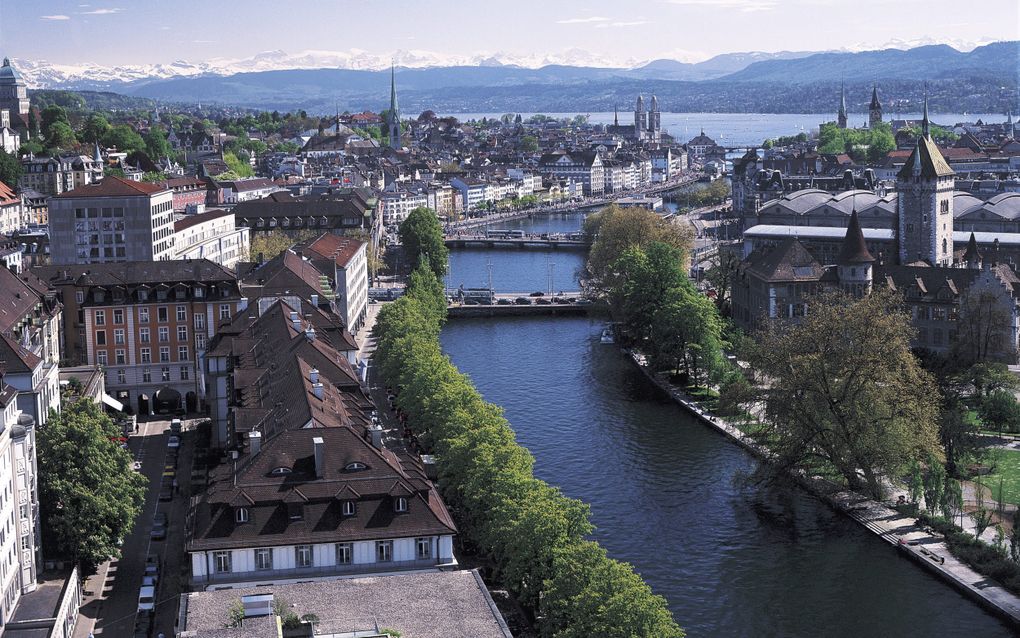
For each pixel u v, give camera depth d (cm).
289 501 14488
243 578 14250
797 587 17588
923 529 19462
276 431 16200
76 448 16800
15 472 15138
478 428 18825
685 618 16650
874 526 19612
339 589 12431
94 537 16362
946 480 19550
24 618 14512
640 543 19125
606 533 19525
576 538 15475
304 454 15100
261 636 10644
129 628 15362
